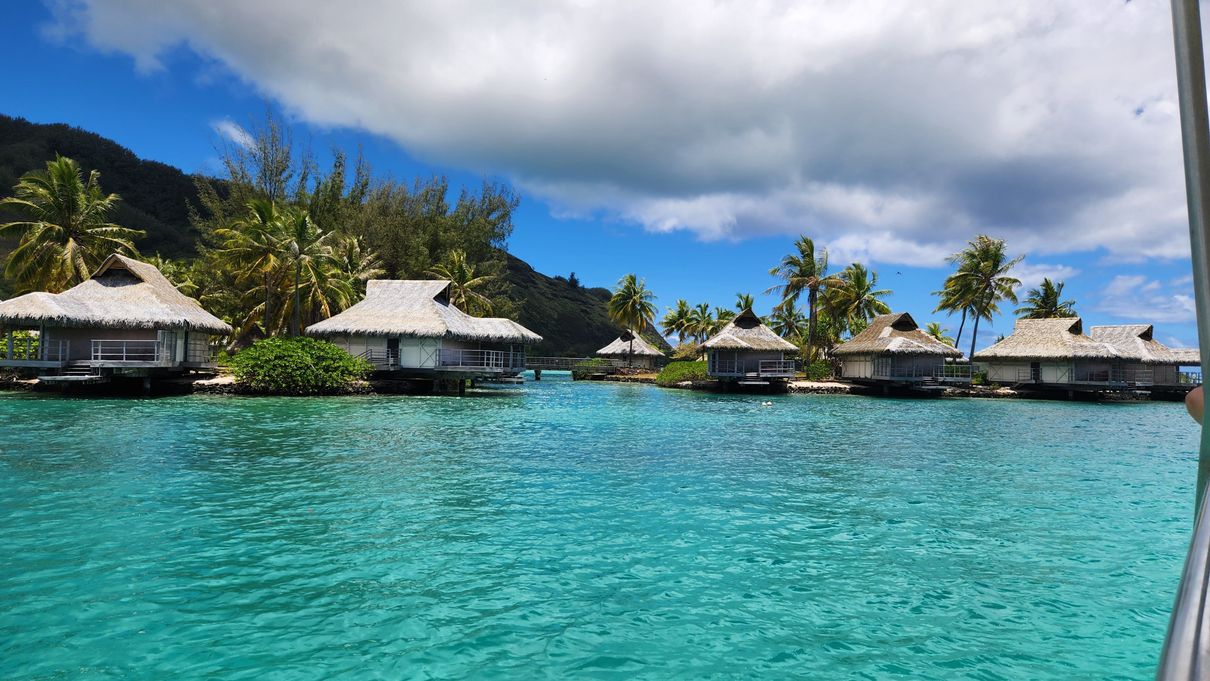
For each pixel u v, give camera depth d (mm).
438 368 34375
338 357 31984
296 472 13039
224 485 11781
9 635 5957
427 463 14344
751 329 47156
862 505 11172
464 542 8820
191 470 12969
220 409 24156
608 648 5941
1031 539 9312
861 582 7598
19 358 30844
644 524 9812
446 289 39344
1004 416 29969
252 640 5969
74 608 6535
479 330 38750
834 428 23156
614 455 16016
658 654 5848
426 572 7711
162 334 29344
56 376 26891
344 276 43656
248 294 41156
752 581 7590
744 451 17047
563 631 6266
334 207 54750
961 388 45500
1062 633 6363
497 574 7684
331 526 9422
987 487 12797
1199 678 694
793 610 6812
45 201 35500
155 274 32781
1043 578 7781
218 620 6352
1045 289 58875
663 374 54688
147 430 18203
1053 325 46781
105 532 8898
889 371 44688
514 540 8938
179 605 6664
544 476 13203
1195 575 905
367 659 5676
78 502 10398
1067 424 26672
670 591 7270
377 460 14555
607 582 7500
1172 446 19656
